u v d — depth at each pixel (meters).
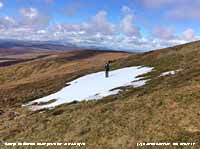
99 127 23.94
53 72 126.25
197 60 43.38
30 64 152.75
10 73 143.75
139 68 52.50
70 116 29.45
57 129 26.42
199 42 60.72
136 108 26.03
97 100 35.06
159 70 44.12
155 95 28.38
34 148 23.28
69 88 52.72
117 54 171.75
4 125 34.69
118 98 33.03
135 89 35.19
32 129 28.72
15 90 71.94
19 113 43.12
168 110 23.34
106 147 20.06
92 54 181.38
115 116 25.42
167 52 60.53
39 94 57.31
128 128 22.14
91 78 56.22
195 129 19.39
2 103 56.66
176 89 28.42
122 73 52.06
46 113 35.31
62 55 191.12
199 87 26.94
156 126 21.20
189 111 22.09
